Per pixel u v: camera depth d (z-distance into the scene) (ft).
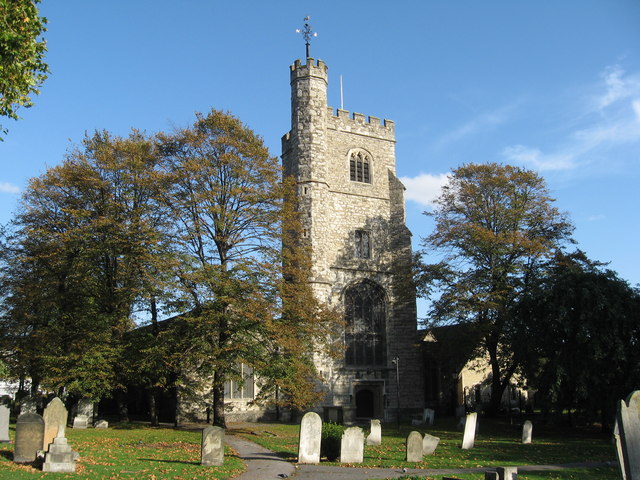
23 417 56.24
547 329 96.32
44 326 102.68
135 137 113.39
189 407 118.52
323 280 134.62
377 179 154.40
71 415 112.47
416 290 135.54
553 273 115.65
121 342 102.83
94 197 107.14
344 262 143.95
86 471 50.60
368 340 142.72
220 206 102.17
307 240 135.23
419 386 144.25
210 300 93.56
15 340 104.58
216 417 102.22
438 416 153.28
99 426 100.89
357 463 61.00
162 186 102.22
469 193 132.36
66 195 108.78
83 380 94.48
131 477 48.65
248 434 93.50
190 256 97.04
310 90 143.54
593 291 91.81
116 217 102.53
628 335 89.92
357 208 149.38
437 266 131.75
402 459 64.69
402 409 140.97
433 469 57.47
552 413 100.42
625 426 42.04
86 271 103.24
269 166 106.73
